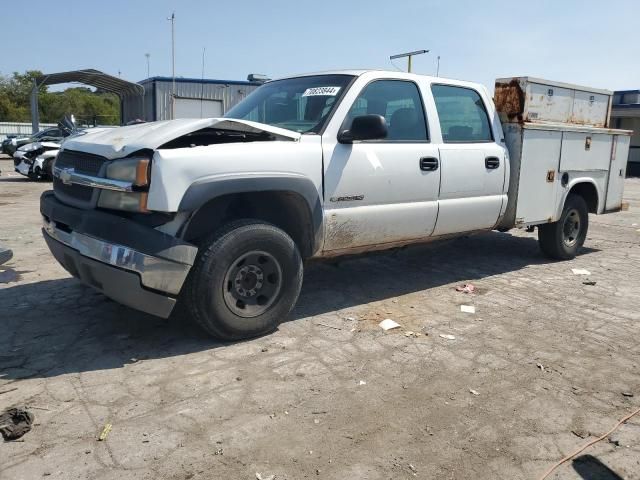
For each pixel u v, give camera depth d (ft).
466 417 10.28
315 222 13.82
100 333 13.57
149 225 11.84
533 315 16.05
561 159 21.06
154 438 9.23
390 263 21.90
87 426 9.52
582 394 11.32
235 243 12.42
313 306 16.20
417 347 13.41
